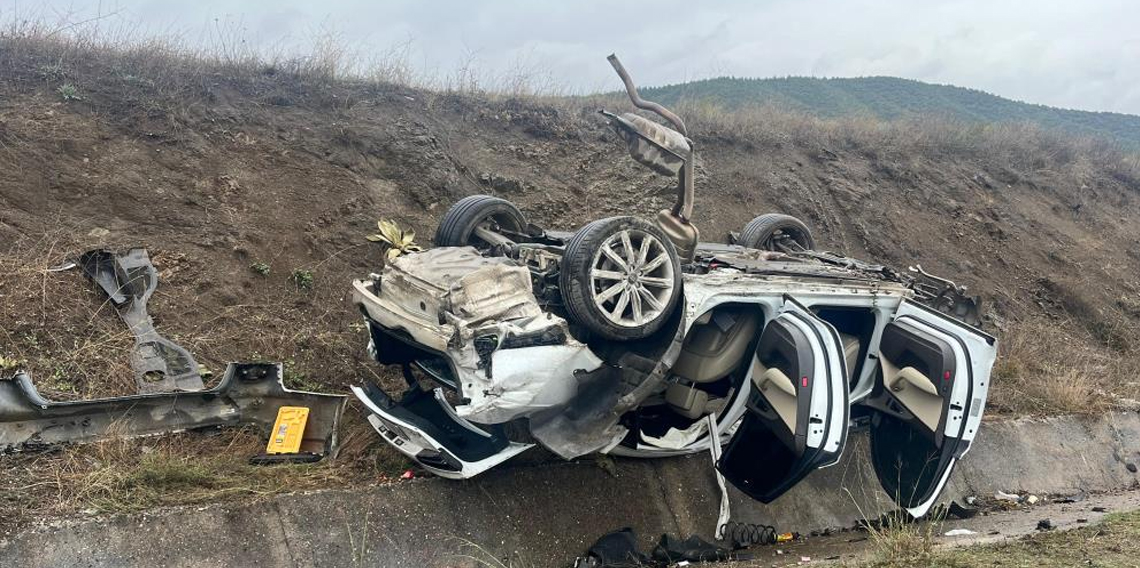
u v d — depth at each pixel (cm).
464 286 453
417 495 492
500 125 971
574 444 476
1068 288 1127
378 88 918
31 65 745
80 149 688
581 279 473
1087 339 1086
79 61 774
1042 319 1073
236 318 623
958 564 384
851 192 1116
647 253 504
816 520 623
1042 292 1125
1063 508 701
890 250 1071
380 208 784
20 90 715
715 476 600
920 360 536
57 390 517
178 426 518
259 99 828
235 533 437
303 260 698
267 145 780
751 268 563
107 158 694
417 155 841
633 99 583
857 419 634
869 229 1081
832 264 670
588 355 472
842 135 1248
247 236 685
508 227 644
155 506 438
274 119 812
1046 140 1507
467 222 614
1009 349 953
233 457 512
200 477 473
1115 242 1309
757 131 1149
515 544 504
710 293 507
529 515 519
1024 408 849
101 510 425
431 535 481
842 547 547
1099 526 500
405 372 594
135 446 494
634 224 489
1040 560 386
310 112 841
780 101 1377
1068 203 1345
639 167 980
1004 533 539
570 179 945
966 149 1350
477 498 509
